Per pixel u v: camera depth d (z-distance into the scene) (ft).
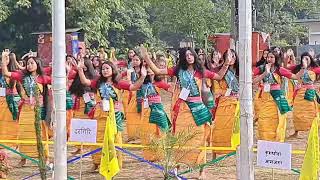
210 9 168.14
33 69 46.60
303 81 60.08
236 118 37.37
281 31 230.48
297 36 230.27
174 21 167.63
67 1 135.03
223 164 49.55
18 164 48.98
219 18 167.53
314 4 182.29
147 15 206.18
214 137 47.67
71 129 36.47
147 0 141.59
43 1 144.66
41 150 33.65
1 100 50.49
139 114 57.06
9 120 50.39
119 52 186.09
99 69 48.26
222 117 47.24
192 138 41.45
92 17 135.85
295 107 61.11
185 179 40.24
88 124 36.27
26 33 153.79
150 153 47.32
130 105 58.13
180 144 38.75
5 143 47.21
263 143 31.91
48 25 152.87
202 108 42.19
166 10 171.22
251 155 28.89
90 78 47.67
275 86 51.70
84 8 134.31
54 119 31.24
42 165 33.88
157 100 48.37
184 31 170.60
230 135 47.14
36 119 33.09
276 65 51.93
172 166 39.55
